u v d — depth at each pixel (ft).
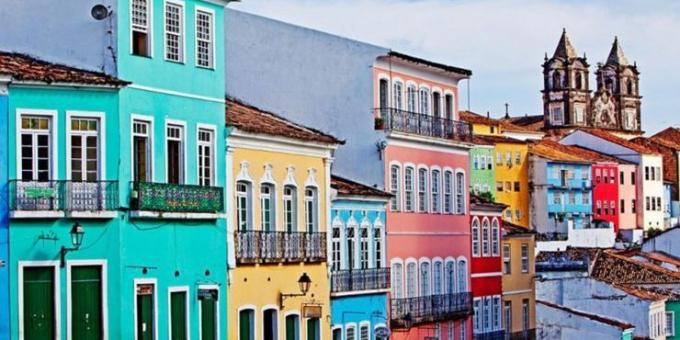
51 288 125.18
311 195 163.73
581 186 487.61
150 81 134.21
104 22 130.41
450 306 202.08
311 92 187.11
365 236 180.04
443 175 205.05
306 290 157.99
